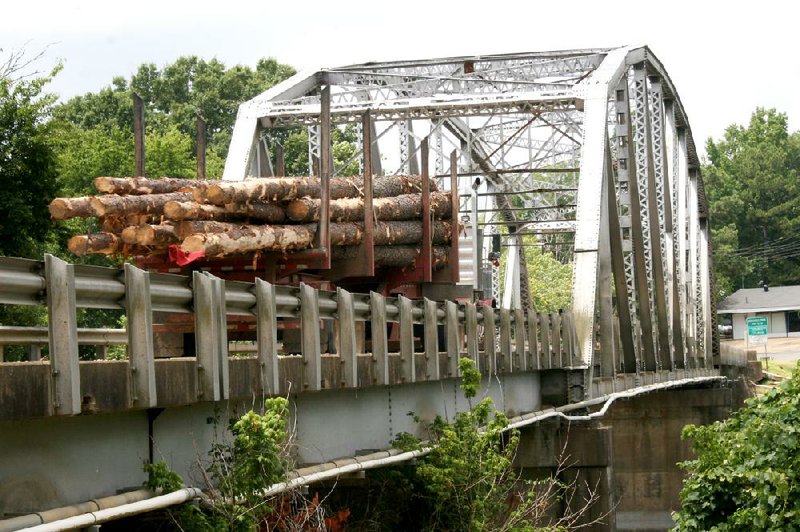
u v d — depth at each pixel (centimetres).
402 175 2195
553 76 3316
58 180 3366
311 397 1405
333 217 1838
